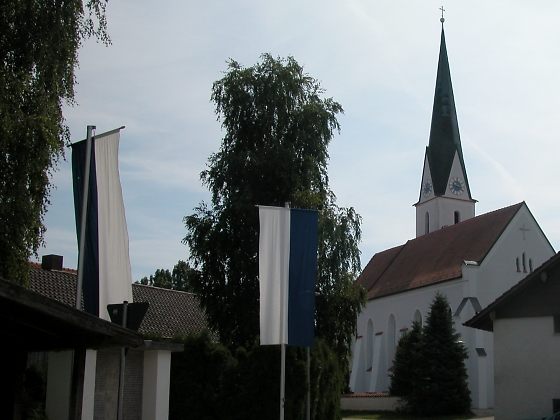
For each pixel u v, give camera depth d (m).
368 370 60.03
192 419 25.50
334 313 31.00
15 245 17.33
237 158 31.73
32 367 21.77
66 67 19.27
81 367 9.60
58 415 20.34
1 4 18.16
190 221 32.25
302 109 32.53
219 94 33.12
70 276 32.19
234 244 31.66
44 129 17.47
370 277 65.81
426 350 43.28
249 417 24.91
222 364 25.88
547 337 26.70
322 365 26.28
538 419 26.28
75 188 15.12
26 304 8.45
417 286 54.19
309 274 18.84
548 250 50.56
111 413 21.22
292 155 31.39
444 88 68.88
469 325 28.97
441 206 66.00
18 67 18.61
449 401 42.34
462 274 48.38
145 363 22.41
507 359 27.16
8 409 10.61
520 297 27.41
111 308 11.95
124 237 15.13
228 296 31.56
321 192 32.22
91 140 15.06
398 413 44.94
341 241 31.03
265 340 18.39
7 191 17.39
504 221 50.56
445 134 67.69
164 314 36.25
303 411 24.56
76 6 19.27
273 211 18.98
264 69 33.16
